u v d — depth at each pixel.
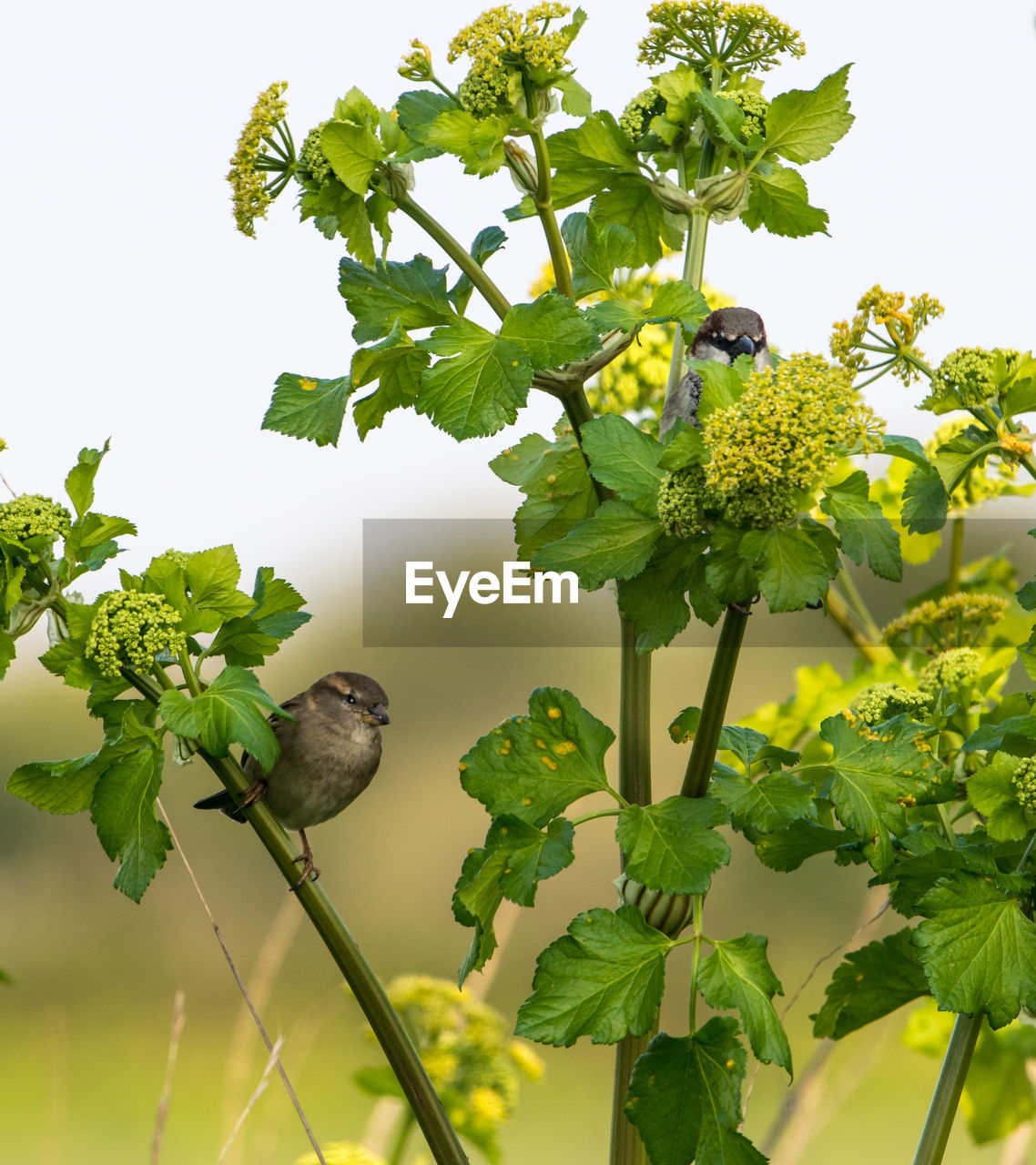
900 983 2.58
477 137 2.53
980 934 2.50
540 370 2.50
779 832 2.57
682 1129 2.49
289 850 2.53
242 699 2.51
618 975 2.50
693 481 2.48
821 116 2.57
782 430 2.46
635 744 2.56
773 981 2.50
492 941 2.52
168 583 2.53
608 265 2.57
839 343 2.56
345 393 2.53
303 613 2.56
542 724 2.52
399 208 2.55
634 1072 2.49
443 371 2.50
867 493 2.48
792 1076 2.49
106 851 2.52
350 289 2.57
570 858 2.50
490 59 2.54
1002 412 2.56
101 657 2.52
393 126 2.55
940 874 2.53
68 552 2.54
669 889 2.50
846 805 2.53
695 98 2.58
